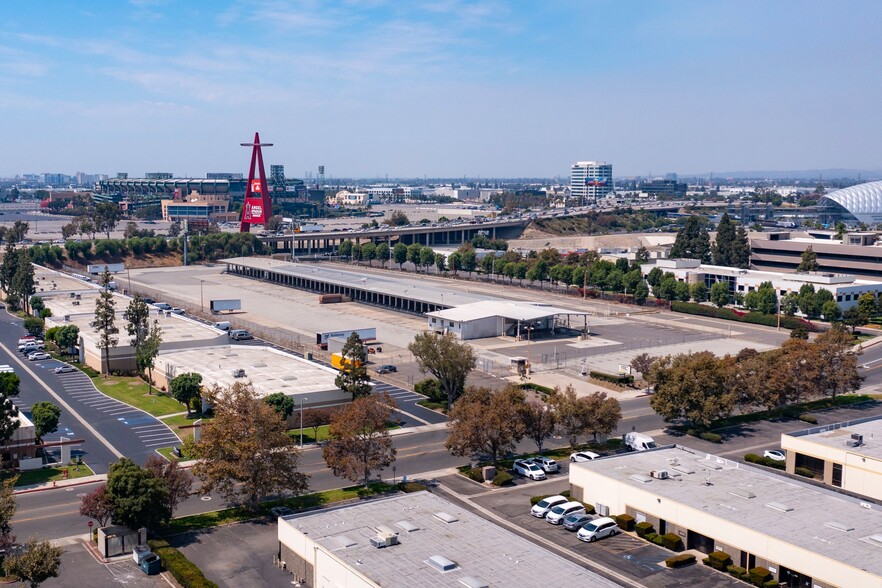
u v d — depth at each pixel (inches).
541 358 6215.6
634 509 3144.7
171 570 2758.4
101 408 4837.6
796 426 4608.8
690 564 2837.1
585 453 3907.5
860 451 3535.9
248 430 3270.2
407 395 5182.1
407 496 3038.9
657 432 4443.9
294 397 4421.8
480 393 3973.9
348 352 4498.0
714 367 4424.2
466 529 2711.6
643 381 5521.7
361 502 2974.9
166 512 3034.0
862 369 6077.8
